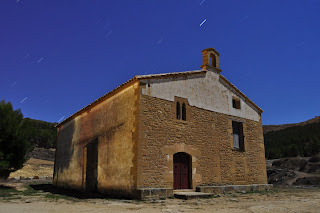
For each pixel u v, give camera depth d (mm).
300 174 25359
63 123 18891
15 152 15398
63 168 17219
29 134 16500
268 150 46062
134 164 9977
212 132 13023
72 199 9992
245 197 10492
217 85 14102
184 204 8234
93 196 11102
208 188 11641
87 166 13203
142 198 9336
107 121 12648
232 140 13969
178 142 11367
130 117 10781
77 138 15898
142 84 10719
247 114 15500
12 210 6984
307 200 9211
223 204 8211
